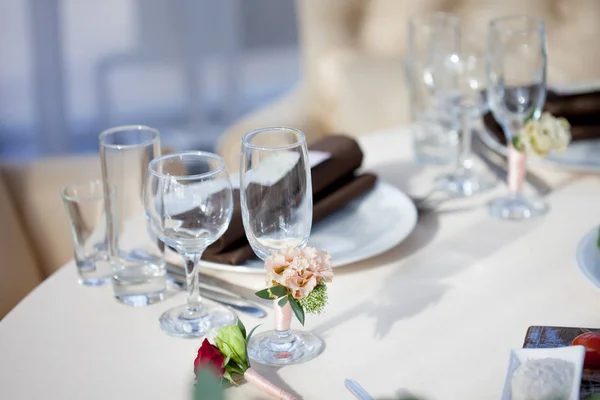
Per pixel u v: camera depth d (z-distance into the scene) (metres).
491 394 0.77
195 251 0.89
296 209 0.82
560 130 1.15
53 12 3.29
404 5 2.07
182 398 0.78
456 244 1.08
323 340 0.87
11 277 1.38
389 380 0.80
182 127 3.64
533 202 1.20
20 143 3.50
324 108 2.09
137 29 3.48
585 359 0.77
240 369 0.78
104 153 0.96
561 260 1.03
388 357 0.84
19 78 3.42
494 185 1.27
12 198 1.47
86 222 0.99
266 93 3.71
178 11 3.47
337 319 0.91
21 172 1.49
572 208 1.18
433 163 1.37
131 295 0.96
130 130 1.01
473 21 2.06
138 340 0.88
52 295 0.99
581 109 1.37
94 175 1.49
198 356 0.78
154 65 3.54
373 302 0.94
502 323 0.89
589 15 2.04
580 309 0.91
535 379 0.71
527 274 1.00
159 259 0.96
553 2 2.07
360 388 0.78
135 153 0.96
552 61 2.05
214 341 0.80
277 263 0.79
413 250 1.07
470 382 0.79
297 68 3.69
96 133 3.58
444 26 1.31
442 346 0.85
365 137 1.51
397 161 1.39
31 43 3.33
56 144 3.45
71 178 1.49
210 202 0.86
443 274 1.00
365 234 1.08
